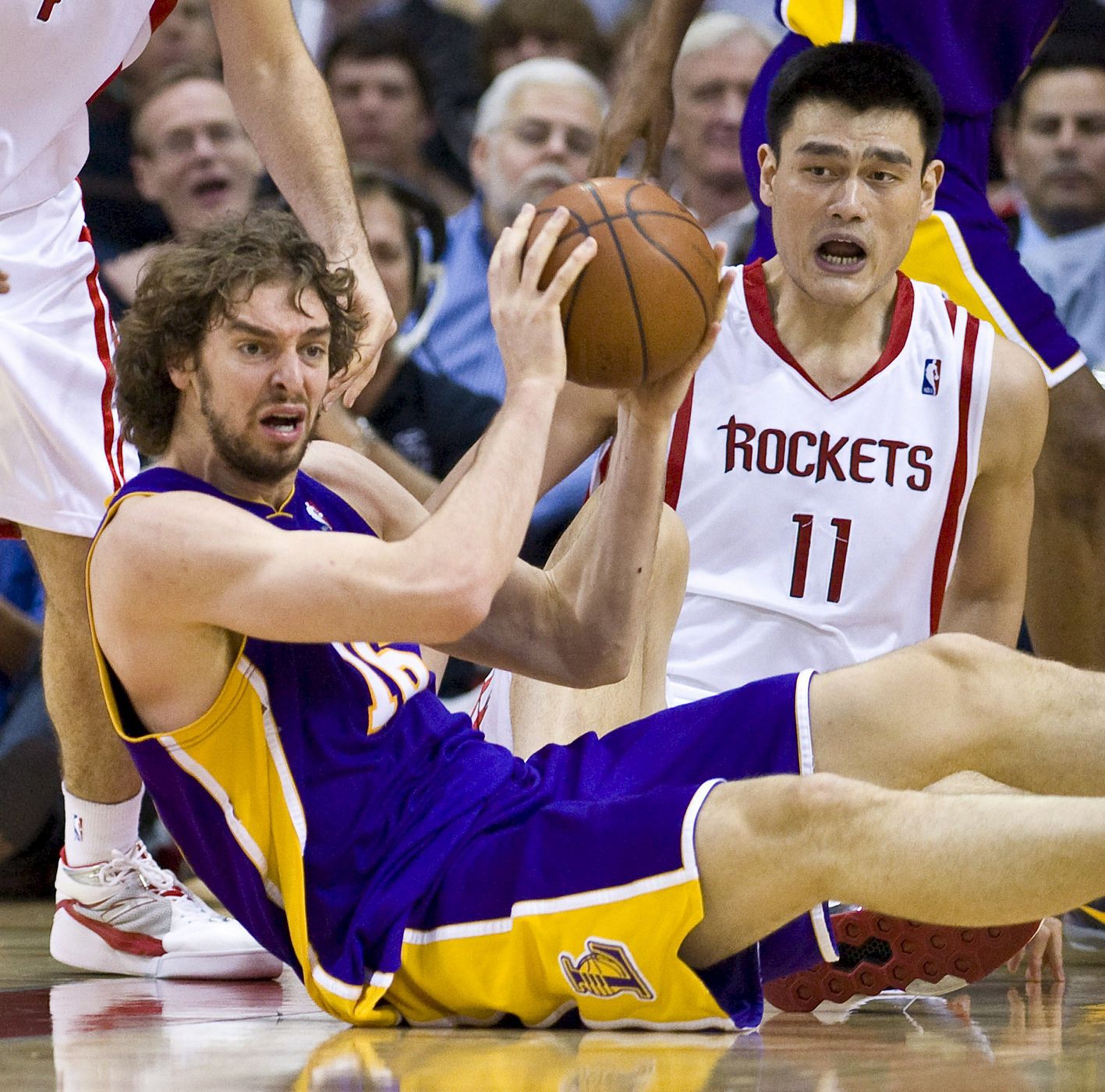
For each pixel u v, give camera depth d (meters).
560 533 20.72
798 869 7.57
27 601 20.58
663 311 8.83
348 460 9.88
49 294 12.02
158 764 8.37
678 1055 7.57
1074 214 22.66
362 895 8.37
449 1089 6.64
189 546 7.86
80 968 12.20
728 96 22.33
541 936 7.98
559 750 9.24
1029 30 15.71
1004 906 7.34
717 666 12.71
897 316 13.02
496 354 21.72
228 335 8.27
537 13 22.94
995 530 13.40
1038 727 8.48
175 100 22.23
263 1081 6.90
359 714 8.54
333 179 11.95
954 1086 6.75
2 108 11.80
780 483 12.78
